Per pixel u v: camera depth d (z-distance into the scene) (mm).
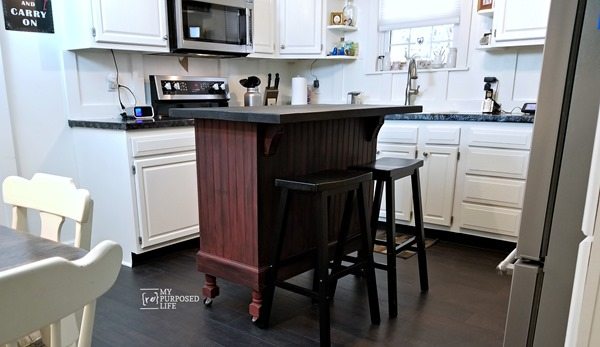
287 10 3789
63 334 1013
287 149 2018
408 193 3277
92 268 729
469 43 3432
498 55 3289
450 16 3514
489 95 3268
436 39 3686
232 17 3297
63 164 2857
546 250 799
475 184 2998
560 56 718
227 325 2027
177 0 2902
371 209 2469
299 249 2182
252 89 3840
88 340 825
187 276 2566
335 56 3873
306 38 3828
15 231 1105
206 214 2115
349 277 2578
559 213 772
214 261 2115
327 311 1787
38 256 943
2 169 2539
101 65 2965
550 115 746
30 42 2621
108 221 2801
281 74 4398
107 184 2746
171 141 2750
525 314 843
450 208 3133
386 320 2068
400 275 2594
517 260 835
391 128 3268
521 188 2828
